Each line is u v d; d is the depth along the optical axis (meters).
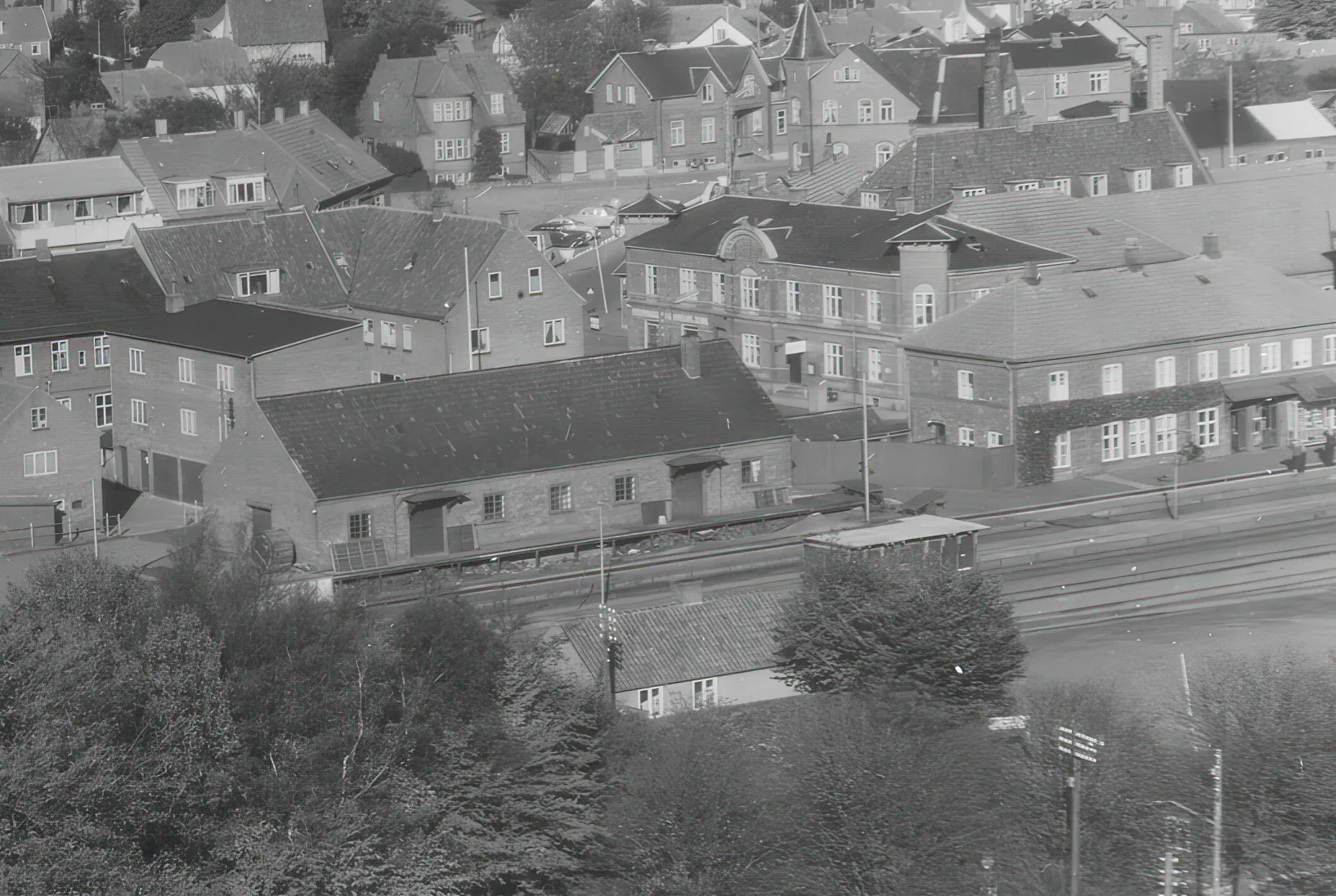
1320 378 170.88
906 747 98.56
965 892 94.00
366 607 121.25
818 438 164.88
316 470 143.00
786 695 113.38
